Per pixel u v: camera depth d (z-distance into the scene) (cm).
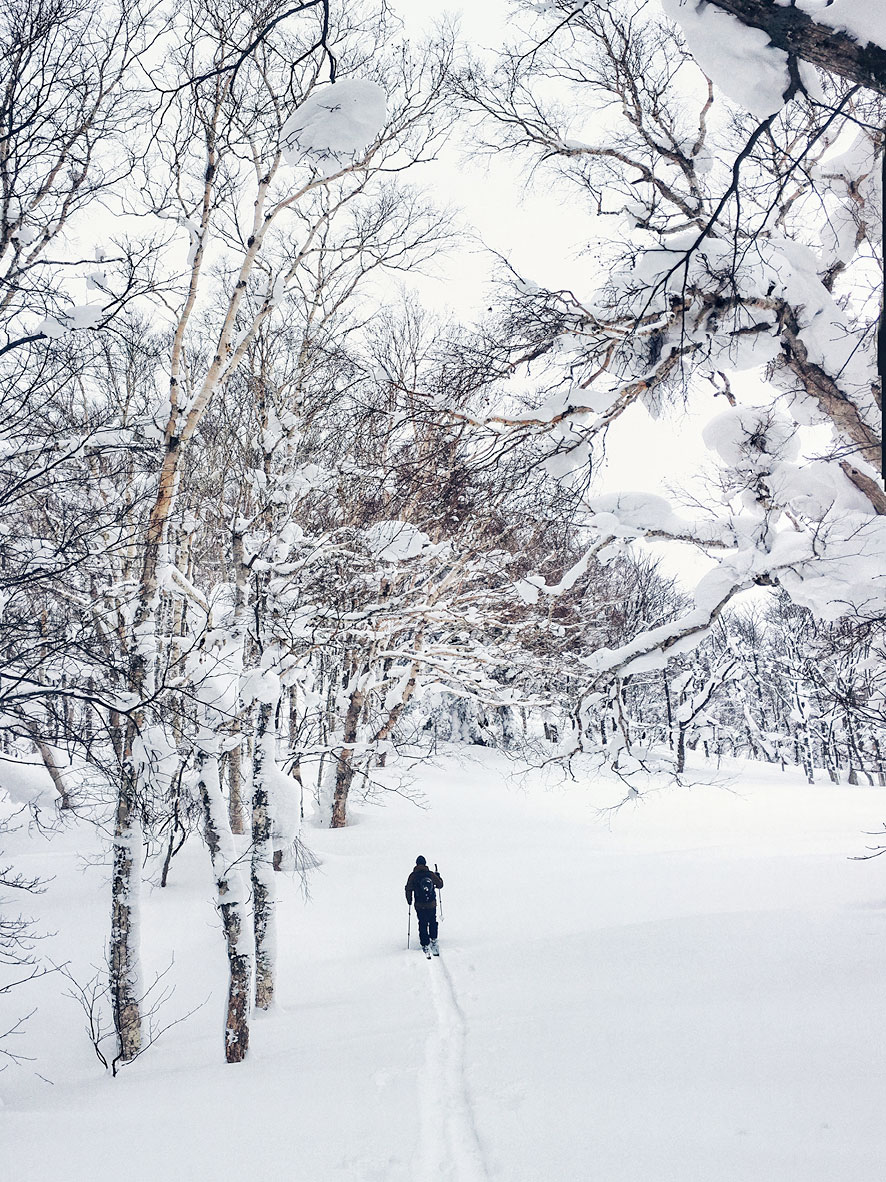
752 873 1490
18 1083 938
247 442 1445
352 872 1875
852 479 895
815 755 4072
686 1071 552
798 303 762
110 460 1055
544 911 1460
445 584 1730
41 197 848
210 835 945
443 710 3694
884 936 828
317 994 1127
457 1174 474
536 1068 620
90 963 1299
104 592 1155
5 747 866
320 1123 592
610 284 773
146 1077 868
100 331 841
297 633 1162
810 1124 446
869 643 915
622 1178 426
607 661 982
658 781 3231
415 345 1538
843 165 790
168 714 1084
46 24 768
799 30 399
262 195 1023
